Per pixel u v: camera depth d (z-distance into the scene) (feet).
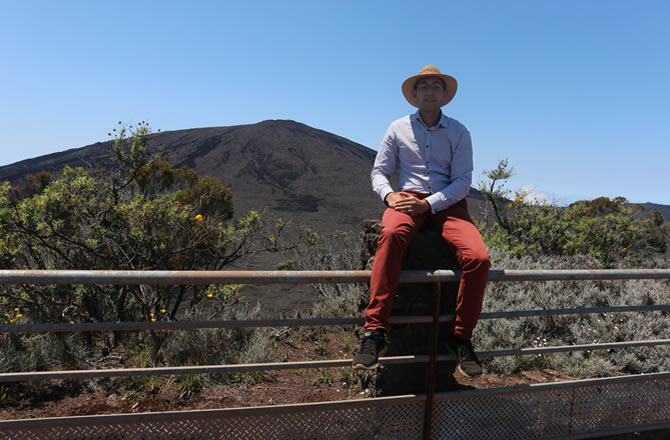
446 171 9.54
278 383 12.69
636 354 14.83
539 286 18.88
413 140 9.62
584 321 16.65
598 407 9.89
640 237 34.12
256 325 7.64
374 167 10.02
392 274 8.15
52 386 11.94
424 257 9.48
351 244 28.17
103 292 16.12
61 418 7.23
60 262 16.44
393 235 8.22
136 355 13.89
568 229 31.89
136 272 7.04
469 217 9.34
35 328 6.85
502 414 9.32
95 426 7.44
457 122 9.66
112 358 13.99
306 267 26.53
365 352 7.85
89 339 14.85
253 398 11.72
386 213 8.88
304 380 12.92
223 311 17.29
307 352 15.21
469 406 9.14
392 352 10.09
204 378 12.57
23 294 15.42
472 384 12.51
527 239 30.45
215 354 14.07
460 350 8.54
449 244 8.92
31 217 15.10
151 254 16.60
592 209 43.55
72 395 11.62
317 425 8.36
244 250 19.99
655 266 30.55
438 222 9.26
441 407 9.00
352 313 17.76
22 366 12.19
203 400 11.57
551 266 24.89
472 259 8.21
